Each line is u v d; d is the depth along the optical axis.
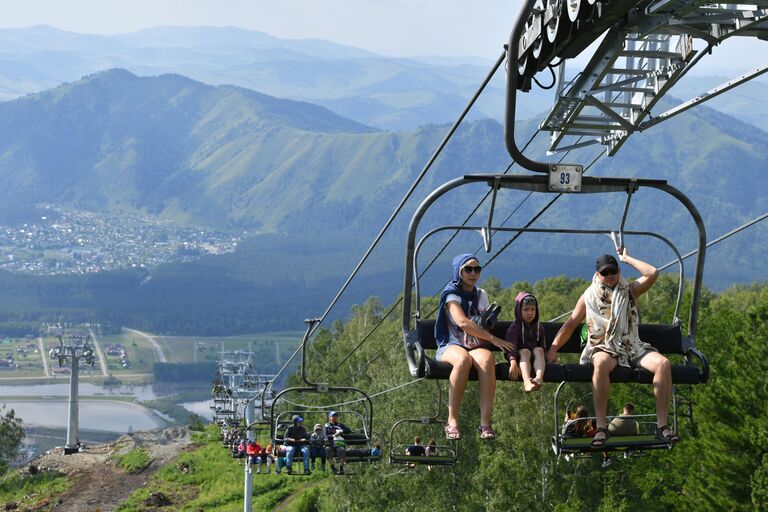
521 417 46.16
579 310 10.69
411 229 10.22
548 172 9.91
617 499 43.56
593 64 12.34
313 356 115.31
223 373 105.31
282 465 25.64
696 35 10.30
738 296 103.31
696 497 35.03
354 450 25.78
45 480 101.75
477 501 48.31
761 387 33.22
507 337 10.52
